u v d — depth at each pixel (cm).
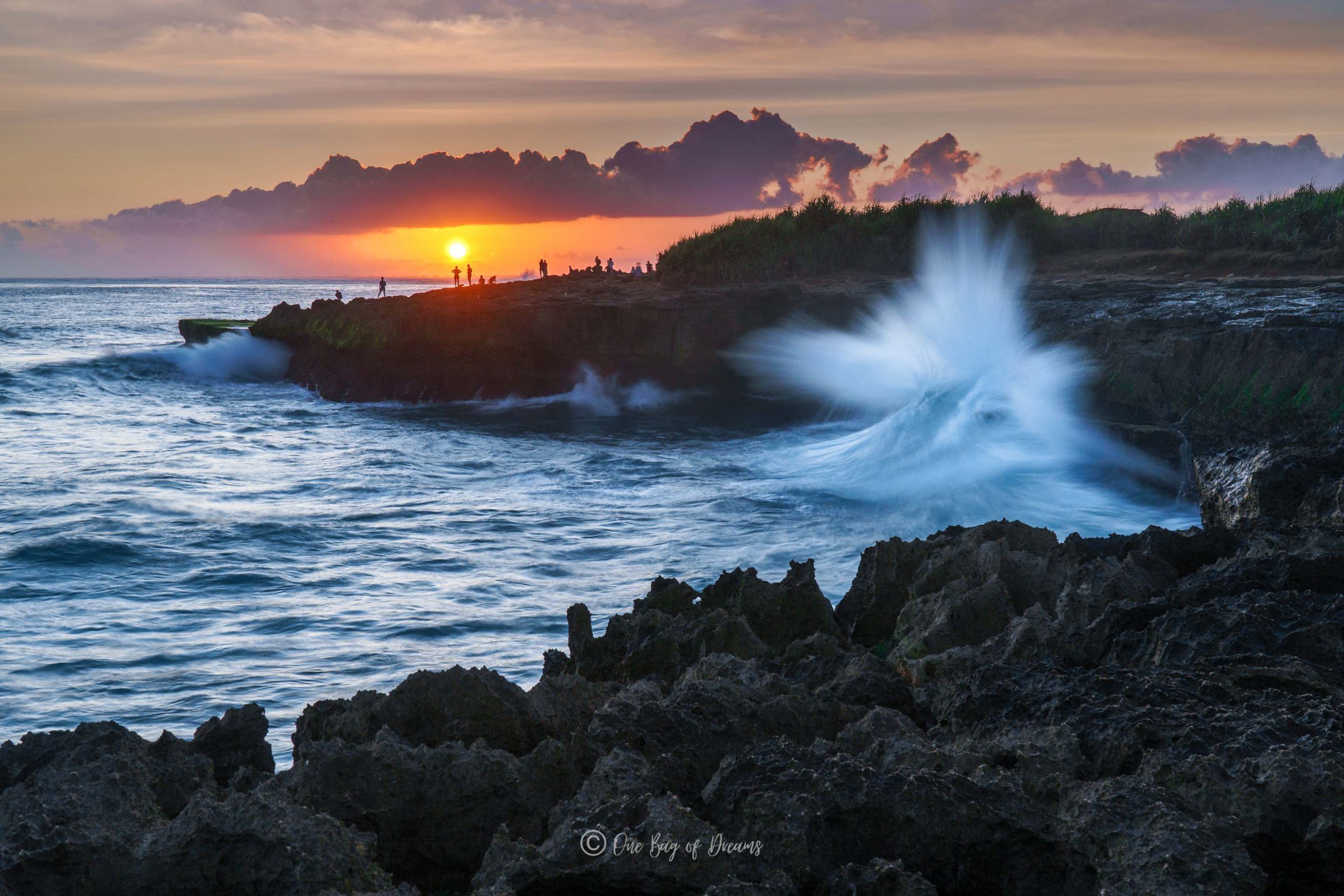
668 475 2548
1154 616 773
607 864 409
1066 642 760
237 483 2533
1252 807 439
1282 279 2831
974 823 427
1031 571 981
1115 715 539
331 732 650
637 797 443
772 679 689
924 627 932
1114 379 2433
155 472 2689
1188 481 2230
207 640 1327
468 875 518
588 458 2828
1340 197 3375
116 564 1717
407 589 1566
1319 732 503
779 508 2141
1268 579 798
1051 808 464
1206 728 509
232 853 421
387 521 2053
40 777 494
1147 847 406
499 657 1257
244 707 680
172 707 1104
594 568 1684
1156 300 2764
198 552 1795
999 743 540
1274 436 2127
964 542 1084
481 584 1592
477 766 524
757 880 407
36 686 1162
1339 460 1254
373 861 464
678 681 749
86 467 2792
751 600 1038
